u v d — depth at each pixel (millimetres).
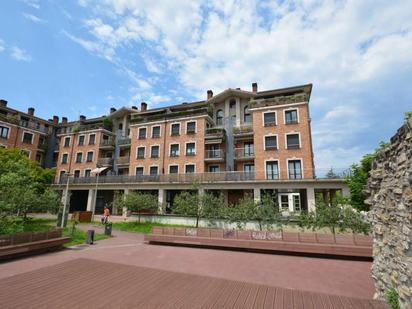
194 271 7133
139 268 7160
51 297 4848
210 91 31297
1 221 10203
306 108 23094
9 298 4770
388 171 4344
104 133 34125
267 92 26453
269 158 23141
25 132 36344
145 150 29438
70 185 29547
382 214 4637
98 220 22953
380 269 4781
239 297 5008
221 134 26203
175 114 28969
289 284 6078
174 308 4418
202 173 23406
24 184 14656
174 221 18969
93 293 5090
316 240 9703
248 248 10422
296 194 20734
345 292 5562
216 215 16812
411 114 3662
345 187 18422
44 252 9336
